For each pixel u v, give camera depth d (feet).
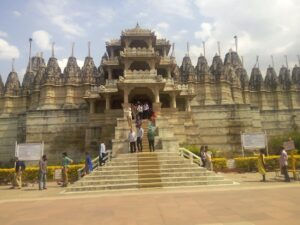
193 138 148.66
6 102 209.97
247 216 32.42
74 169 94.94
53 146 174.29
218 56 220.43
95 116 153.89
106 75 175.73
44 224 32.42
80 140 173.99
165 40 171.01
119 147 90.94
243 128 182.70
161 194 52.47
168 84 149.59
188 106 158.61
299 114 218.79
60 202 48.11
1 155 200.23
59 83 191.01
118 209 39.42
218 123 183.83
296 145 164.25
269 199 42.68
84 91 188.34
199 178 67.72
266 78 237.86
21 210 41.81
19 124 193.98
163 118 107.96
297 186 57.16
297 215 32.17
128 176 68.80
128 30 159.94
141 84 127.75
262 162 71.20
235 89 208.33
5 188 78.79
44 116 178.40
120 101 157.38
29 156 91.30
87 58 200.75
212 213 34.60
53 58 196.85
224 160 102.42
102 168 72.69
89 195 55.83
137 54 143.74
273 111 217.77
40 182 72.90
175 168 72.02
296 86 232.32
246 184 64.54
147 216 34.32
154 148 91.09
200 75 199.93
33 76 220.43
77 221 33.32
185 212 35.73
